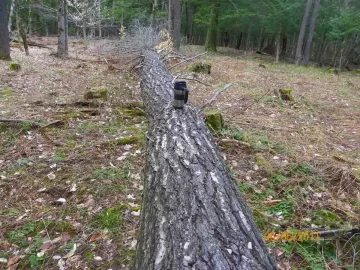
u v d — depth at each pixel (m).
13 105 5.84
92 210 3.05
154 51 10.55
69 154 4.10
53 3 19.62
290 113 6.45
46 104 6.02
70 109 5.80
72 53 14.24
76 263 2.46
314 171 3.85
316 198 3.34
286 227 2.86
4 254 2.56
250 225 1.95
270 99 7.36
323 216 3.02
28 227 2.84
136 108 5.91
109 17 23.69
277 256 2.50
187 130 3.18
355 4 21.92
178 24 14.31
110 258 2.50
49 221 2.91
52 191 3.37
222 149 4.31
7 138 4.51
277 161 4.07
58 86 7.62
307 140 4.96
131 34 15.17
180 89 3.58
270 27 20.14
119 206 3.06
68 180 3.53
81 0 21.11
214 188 2.22
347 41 22.52
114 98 6.72
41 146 4.30
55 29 32.28
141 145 4.34
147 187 2.49
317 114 6.65
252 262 1.62
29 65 9.89
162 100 4.49
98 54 13.59
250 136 4.82
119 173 3.63
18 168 3.76
